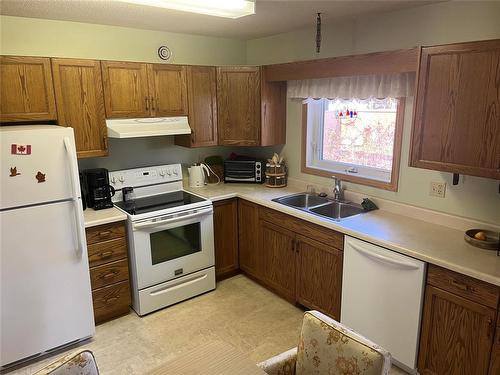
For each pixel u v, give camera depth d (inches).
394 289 87.9
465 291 75.2
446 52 78.6
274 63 143.3
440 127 82.6
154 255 117.2
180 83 127.3
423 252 81.4
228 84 135.8
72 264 98.8
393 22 101.3
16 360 94.7
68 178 94.0
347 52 115.2
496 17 82.2
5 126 99.2
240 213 138.1
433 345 83.1
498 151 73.9
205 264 129.7
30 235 91.4
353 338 53.8
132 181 131.3
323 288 108.7
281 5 93.6
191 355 58.3
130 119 119.1
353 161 124.5
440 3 90.7
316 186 133.8
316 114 132.9
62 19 110.8
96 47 120.3
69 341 102.3
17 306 92.5
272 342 105.1
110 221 108.7
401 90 99.8
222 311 120.7
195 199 128.6
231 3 81.3
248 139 139.7
